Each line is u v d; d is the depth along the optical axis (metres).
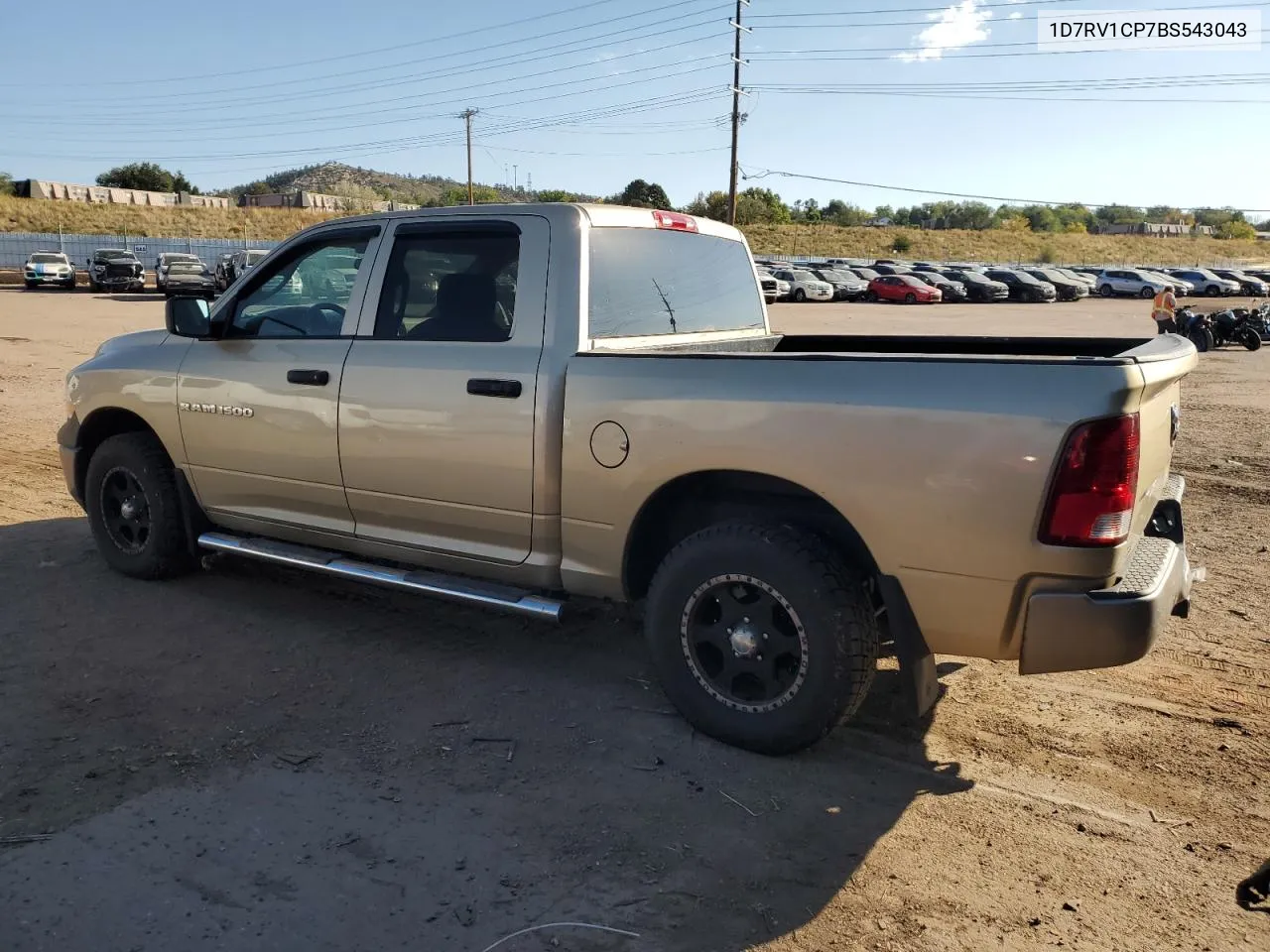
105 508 5.37
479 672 4.30
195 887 2.80
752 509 3.72
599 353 3.76
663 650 3.73
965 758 3.64
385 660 4.41
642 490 3.65
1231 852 3.08
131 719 3.81
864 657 3.40
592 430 3.73
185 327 4.79
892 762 3.60
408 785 3.37
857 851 3.06
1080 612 3.01
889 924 2.72
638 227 4.30
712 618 3.66
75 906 2.70
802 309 36.66
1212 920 2.75
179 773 3.42
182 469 5.06
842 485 3.27
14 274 43.38
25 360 14.97
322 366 4.41
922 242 87.81
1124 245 94.94
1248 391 14.30
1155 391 3.14
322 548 4.77
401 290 4.31
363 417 4.28
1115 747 3.72
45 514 6.68
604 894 2.82
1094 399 2.92
